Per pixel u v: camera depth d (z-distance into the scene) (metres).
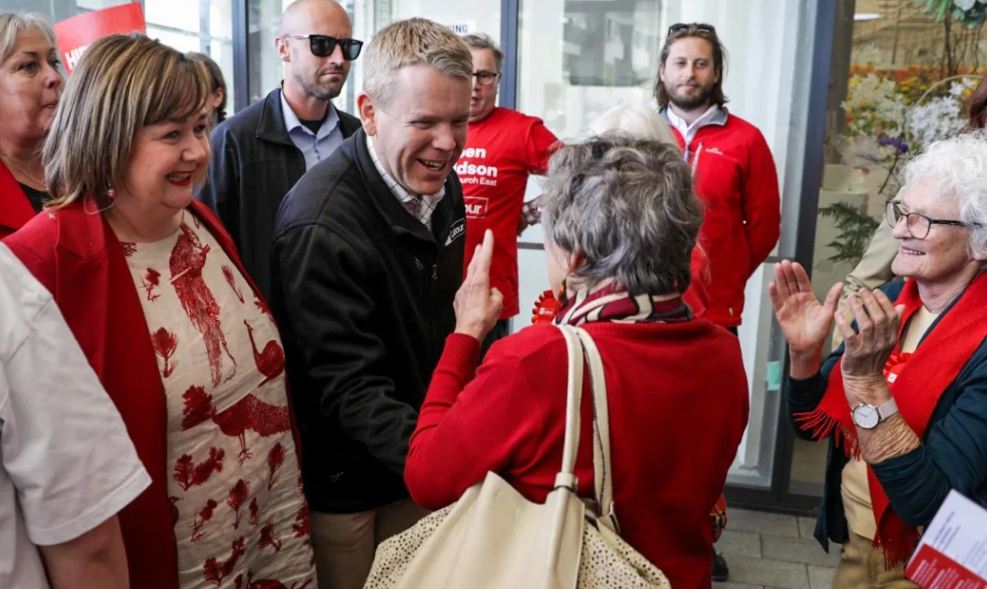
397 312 1.49
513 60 3.17
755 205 2.72
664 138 1.68
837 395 1.47
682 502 1.02
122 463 0.96
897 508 1.23
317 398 1.43
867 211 2.97
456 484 1.01
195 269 1.27
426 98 1.36
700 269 1.46
